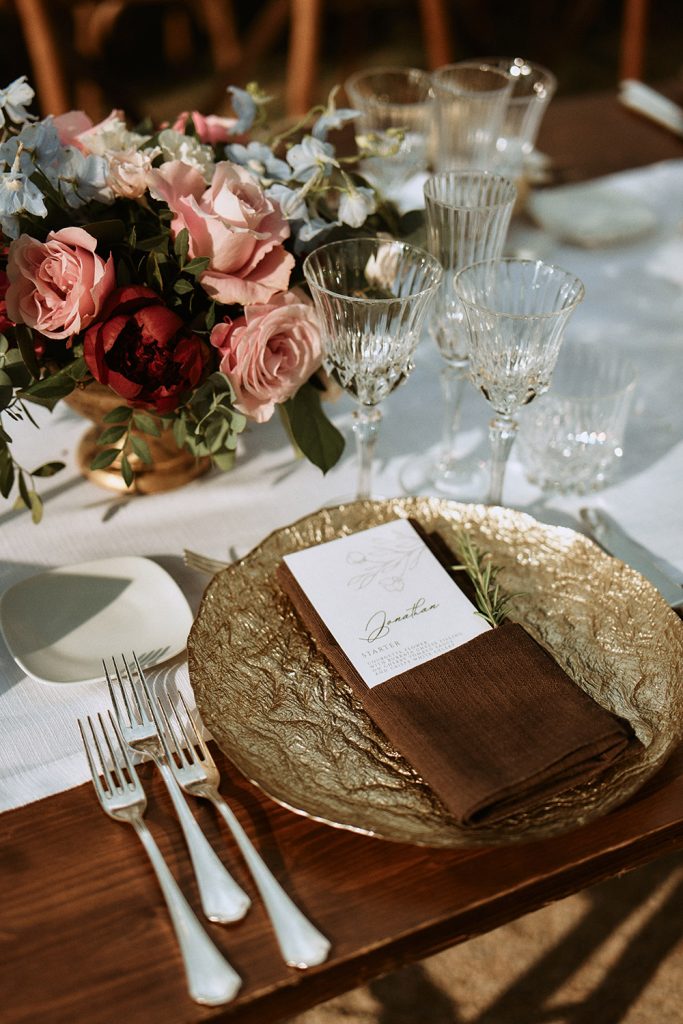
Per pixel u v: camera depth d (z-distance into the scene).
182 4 3.29
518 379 0.81
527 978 1.22
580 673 0.71
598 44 4.00
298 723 0.67
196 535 0.89
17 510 0.90
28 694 0.73
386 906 0.59
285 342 0.78
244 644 0.72
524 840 0.58
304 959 0.55
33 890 0.60
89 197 0.78
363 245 0.82
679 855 1.36
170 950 0.57
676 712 0.66
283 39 3.86
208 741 0.69
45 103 1.86
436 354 1.15
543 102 1.24
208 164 0.81
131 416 0.80
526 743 0.62
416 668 0.68
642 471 0.98
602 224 1.33
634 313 1.21
